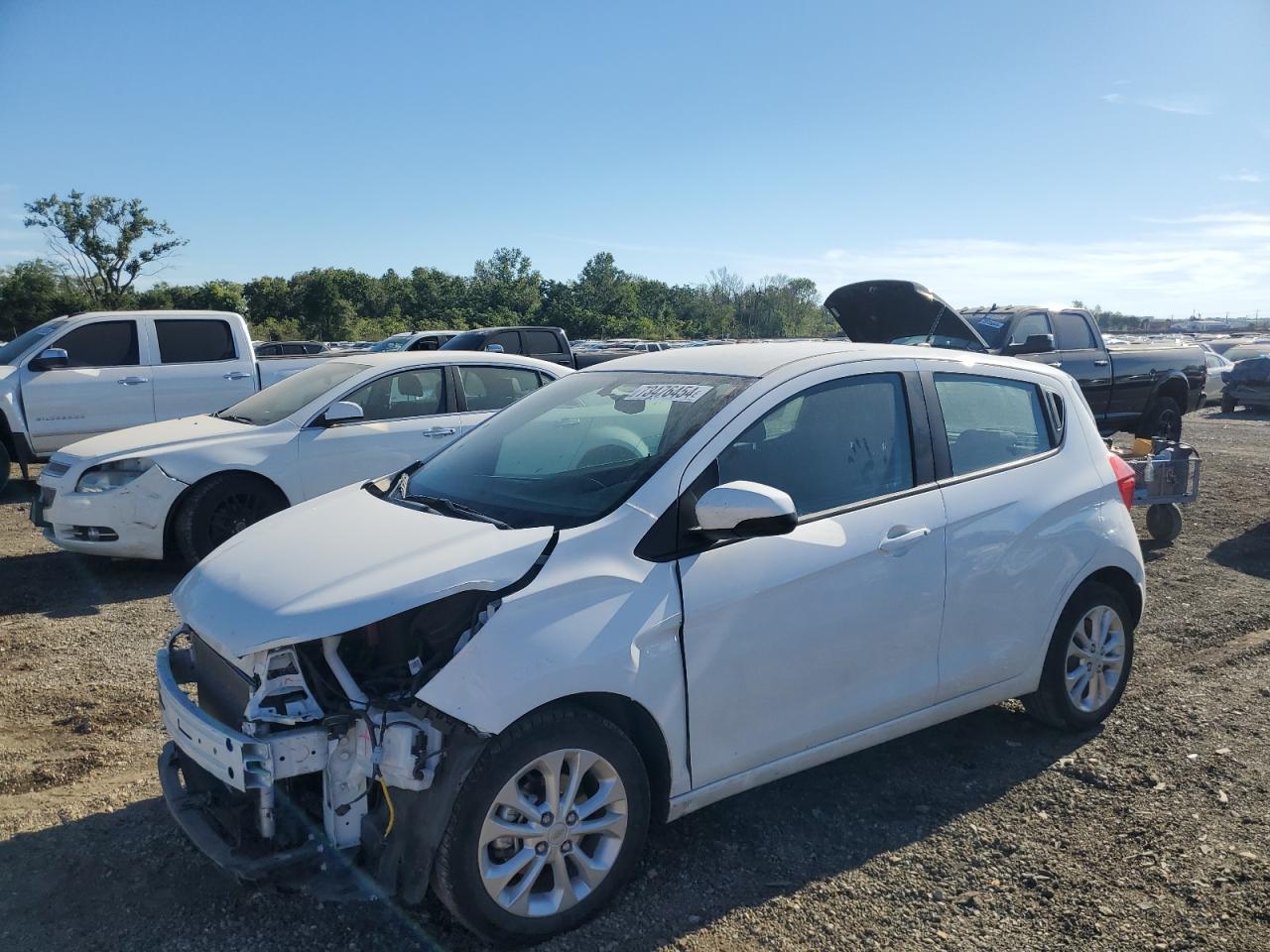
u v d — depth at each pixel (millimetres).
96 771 3951
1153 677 5031
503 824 2727
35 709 4578
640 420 3543
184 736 2863
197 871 3217
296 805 2771
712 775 3156
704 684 3086
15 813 3584
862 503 3551
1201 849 3385
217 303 68188
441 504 3459
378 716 2656
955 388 4008
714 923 2969
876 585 3477
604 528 3039
